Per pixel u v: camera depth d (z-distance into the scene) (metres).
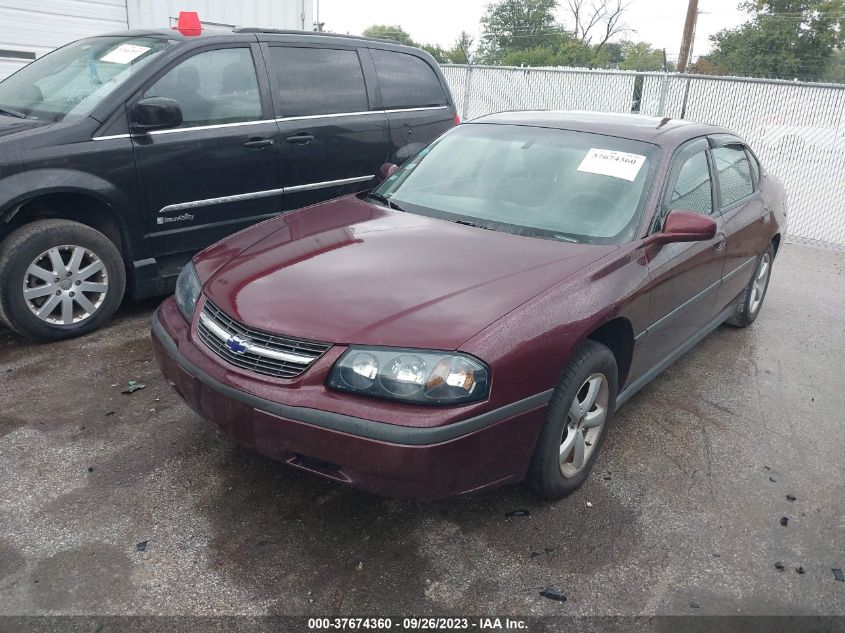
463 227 3.45
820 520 3.14
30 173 4.10
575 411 3.02
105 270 4.54
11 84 5.14
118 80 4.61
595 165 3.74
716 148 4.48
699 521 3.08
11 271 4.14
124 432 3.47
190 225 4.91
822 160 8.91
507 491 3.18
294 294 2.78
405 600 2.52
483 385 2.50
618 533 2.95
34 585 2.47
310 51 5.61
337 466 2.54
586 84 11.23
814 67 40.53
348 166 5.82
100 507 2.90
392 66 6.25
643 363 3.61
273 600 2.47
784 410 4.22
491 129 4.28
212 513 2.91
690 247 3.77
